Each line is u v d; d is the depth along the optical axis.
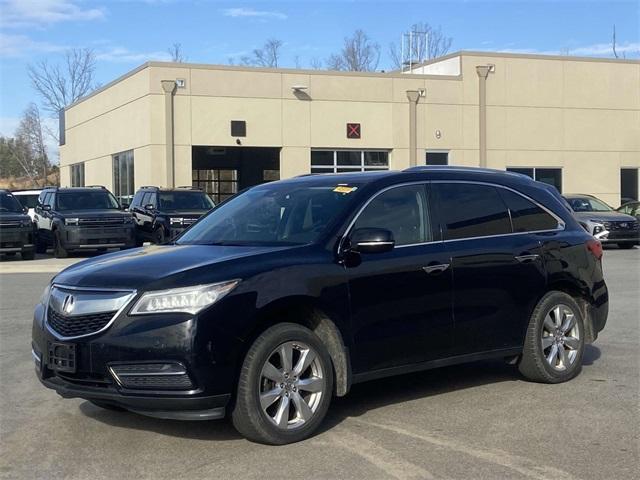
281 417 5.21
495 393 6.62
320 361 5.41
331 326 5.52
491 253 6.45
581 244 7.22
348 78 28.95
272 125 28.17
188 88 27.14
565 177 31.56
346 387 5.57
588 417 5.87
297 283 5.30
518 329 6.66
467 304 6.26
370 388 6.84
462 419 5.84
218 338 4.93
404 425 5.69
